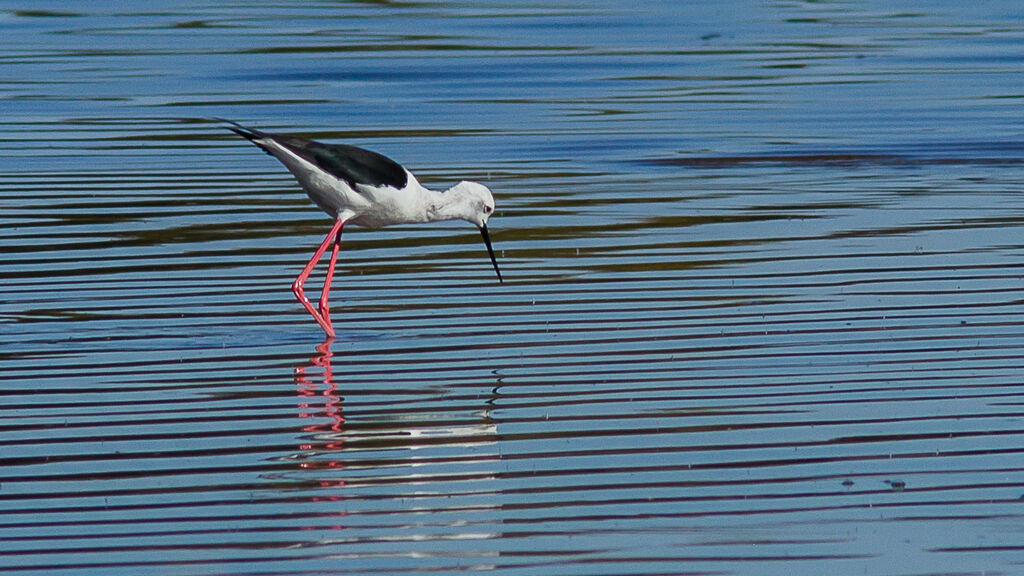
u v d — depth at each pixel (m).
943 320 13.24
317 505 9.40
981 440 10.41
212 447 10.36
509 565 8.59
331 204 13.81
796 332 12.95
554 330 13.12
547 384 11.64
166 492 9.59
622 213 17.81
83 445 10.38
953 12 34.97
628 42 30.88
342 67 27.92
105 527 9.06
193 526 9.09
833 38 31.52
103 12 34.06
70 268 15.26
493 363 12.20
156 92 25.52
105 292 14.42
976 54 29.61
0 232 16.70
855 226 17.00
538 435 10.57
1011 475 9.81
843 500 9.45
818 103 25.05
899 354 12.29
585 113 24.25
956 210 17.78
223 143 21.78
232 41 30.52
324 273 15.30
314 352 12.60
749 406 11.10
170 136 22.19
